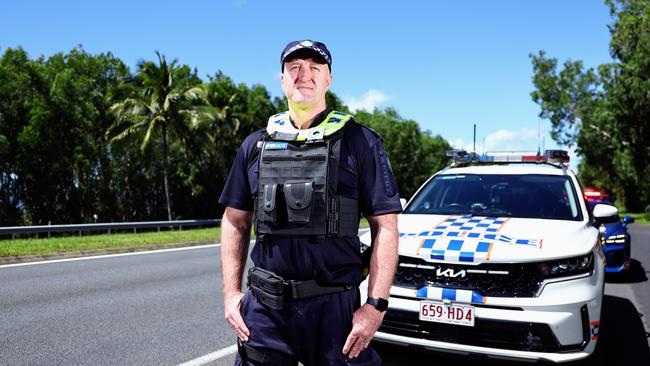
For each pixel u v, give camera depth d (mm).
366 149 1825
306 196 1726
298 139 1812
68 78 31562
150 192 37312
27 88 29484
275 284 1768
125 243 11945
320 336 1792
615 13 39062
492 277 3205
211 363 3852
